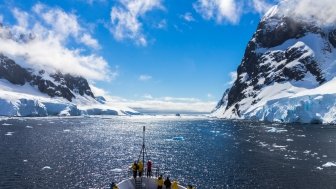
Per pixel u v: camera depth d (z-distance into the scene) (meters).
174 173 76.88
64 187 64.25
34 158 91.56
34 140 131.50
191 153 104.94
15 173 73.69
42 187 63.88
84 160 90.69
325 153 103.00
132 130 196.62
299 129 185.00
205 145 124.19
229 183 68.44
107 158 94.44
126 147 117.88
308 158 94.75
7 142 122.81
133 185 41.84
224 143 129.75
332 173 76.19
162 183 40.88
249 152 106.06
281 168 81.94
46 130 177.12
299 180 70.44
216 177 73.25
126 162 88.88
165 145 124.62
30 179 69.12
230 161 91.19
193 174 76.12
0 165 81.25
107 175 73.94
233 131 181.62
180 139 143.62
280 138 143.38
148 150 111.12
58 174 74.06
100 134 166.00
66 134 159.88
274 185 66.94
